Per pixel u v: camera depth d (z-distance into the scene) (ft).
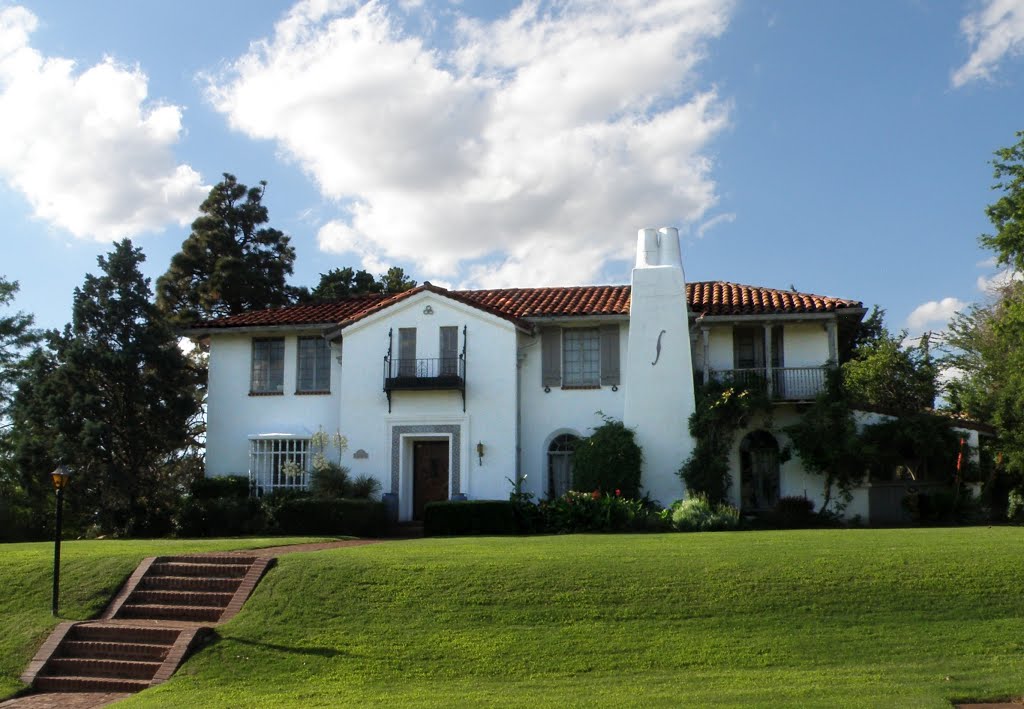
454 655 40.81
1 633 46.75
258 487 90.43
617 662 39.34
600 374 87.25
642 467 82.74
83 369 89.66
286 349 93.40
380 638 42.83
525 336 88.63
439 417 86.17
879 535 60.13
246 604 47.65
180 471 98.32
